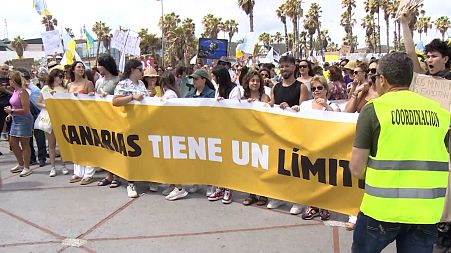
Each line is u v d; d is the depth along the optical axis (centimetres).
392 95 258
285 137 467
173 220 480
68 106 623
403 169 247
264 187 495
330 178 445
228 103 505
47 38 1141
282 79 543
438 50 379
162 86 621
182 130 534
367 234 263
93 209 521
